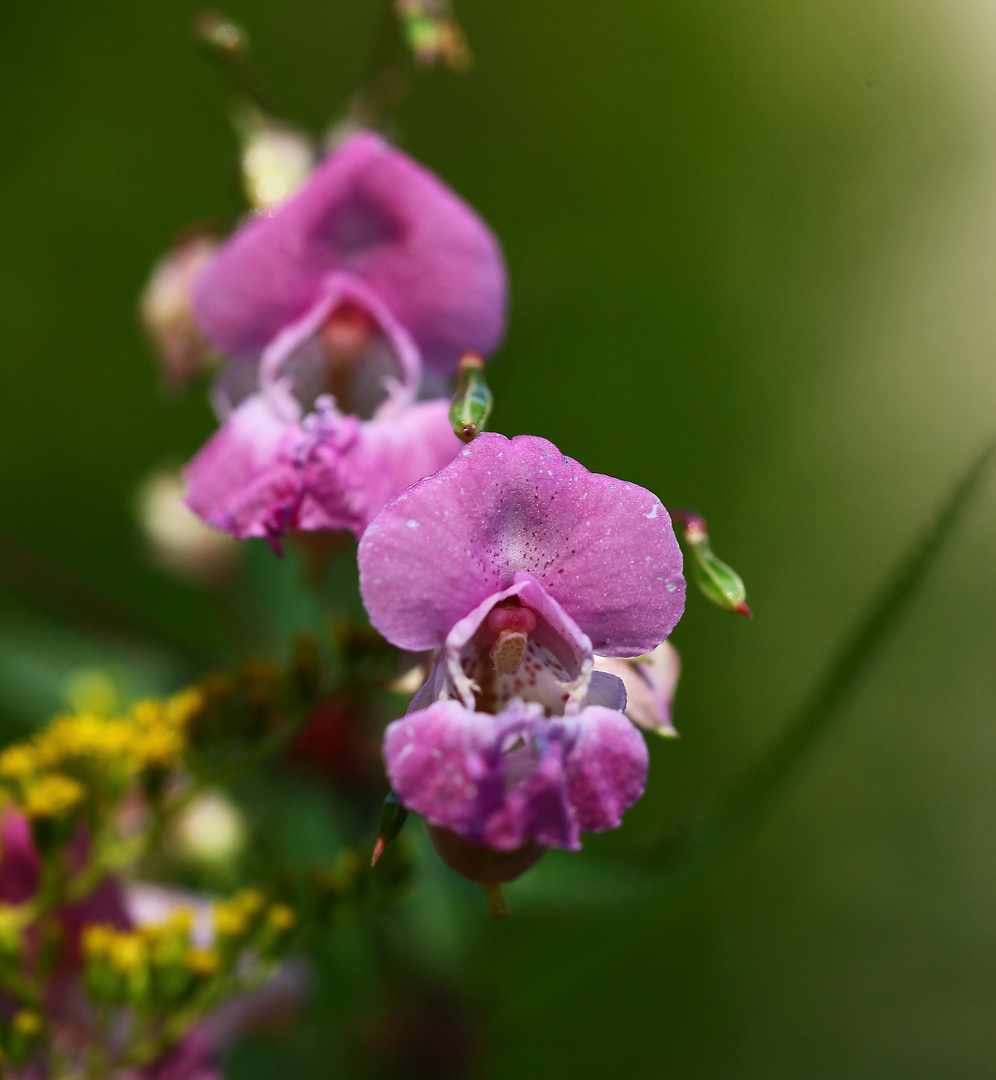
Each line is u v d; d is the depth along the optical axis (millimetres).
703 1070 558
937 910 594
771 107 747
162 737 369
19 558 410
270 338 372
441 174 733
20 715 438
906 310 702
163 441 658
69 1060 369
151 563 435
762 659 626
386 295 370
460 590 328
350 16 766
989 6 750
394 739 325
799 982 578
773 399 675
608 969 560
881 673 634
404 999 415
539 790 324
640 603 330
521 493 328
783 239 714
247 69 399
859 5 763
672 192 726
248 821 409
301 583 387
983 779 619
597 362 663
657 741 583
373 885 372
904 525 655
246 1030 387
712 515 652
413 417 363
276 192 391
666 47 757
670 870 383
